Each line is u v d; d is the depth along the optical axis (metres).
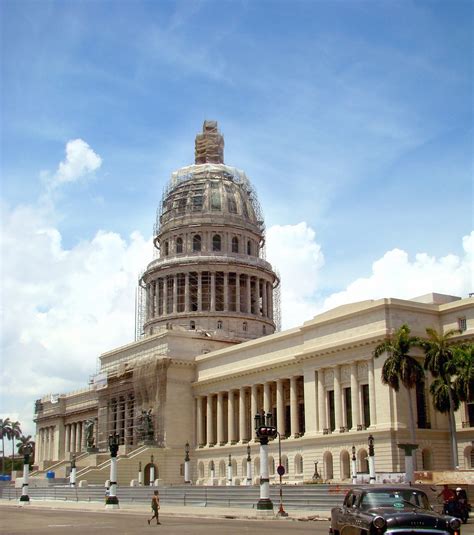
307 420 109.06
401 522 26.61
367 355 99.38
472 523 54.31
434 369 85.94
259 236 174.62
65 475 136.00
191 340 147.00
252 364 128.25
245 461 125.56
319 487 78.12
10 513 73.38
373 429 95.62
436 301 105.44
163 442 137.50
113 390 157.12
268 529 46.03
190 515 68.12
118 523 55.19
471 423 95.31
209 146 187.12
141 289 175.88
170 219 171.00
